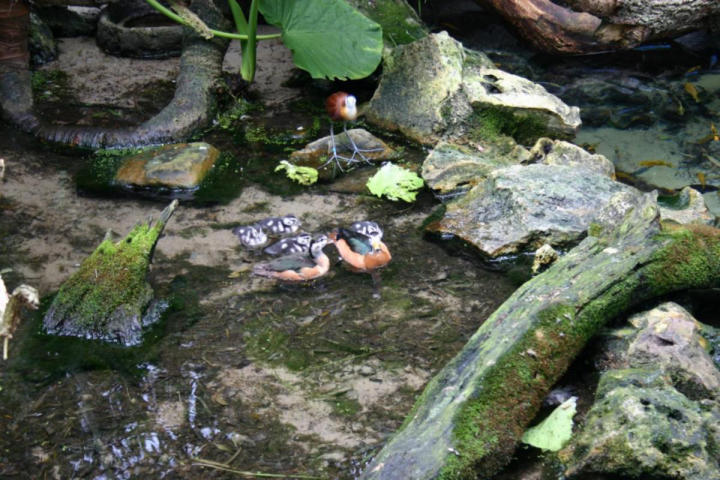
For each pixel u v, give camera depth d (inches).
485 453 200.2
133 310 219.1
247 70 265.0
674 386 206.1
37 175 246.8
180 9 258.7
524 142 257.8
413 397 210.7
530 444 204.4
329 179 249.4
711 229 221.6
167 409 209.2
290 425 207.5
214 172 249.6
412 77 260.8
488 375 204.5
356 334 219.3
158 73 276.8
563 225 233.5
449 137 257.0
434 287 227.0
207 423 207.6
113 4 288.2
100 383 212.2
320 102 270.8
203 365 214.7
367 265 229.3
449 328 220.1
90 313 218.8
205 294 225.0
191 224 237.6
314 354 216.4
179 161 247.1
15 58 266.2
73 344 217.3
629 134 262.4
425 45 260.4
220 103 265.1
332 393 211.2
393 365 214.8
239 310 222.5
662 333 209.6
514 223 234.7
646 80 280.8
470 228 236.5
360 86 274.4
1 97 260.4
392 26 274.8
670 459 197.5
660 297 218.7
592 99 274.1
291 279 227.3
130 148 254.5
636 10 271.7
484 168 247.6
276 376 213.5
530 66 286.0
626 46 279.9
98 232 234.8
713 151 256.8
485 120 255.4
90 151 253.4
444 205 243.8
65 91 269.4
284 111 267.6
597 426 201.0
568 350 209.2
